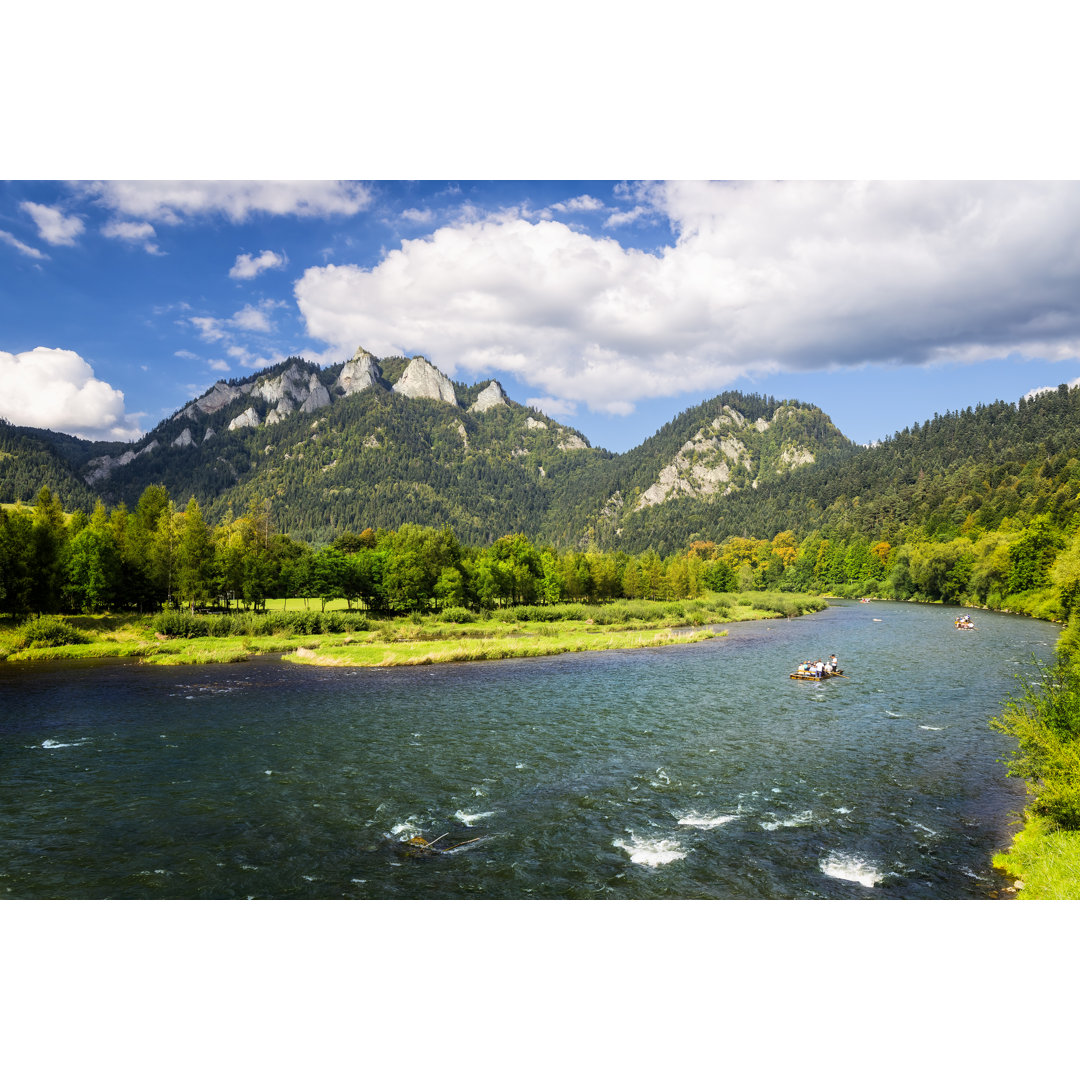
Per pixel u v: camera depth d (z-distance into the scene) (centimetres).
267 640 6669
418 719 3575
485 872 1817
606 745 3069
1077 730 2000
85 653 5862
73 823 2164
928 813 2244
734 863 1866
